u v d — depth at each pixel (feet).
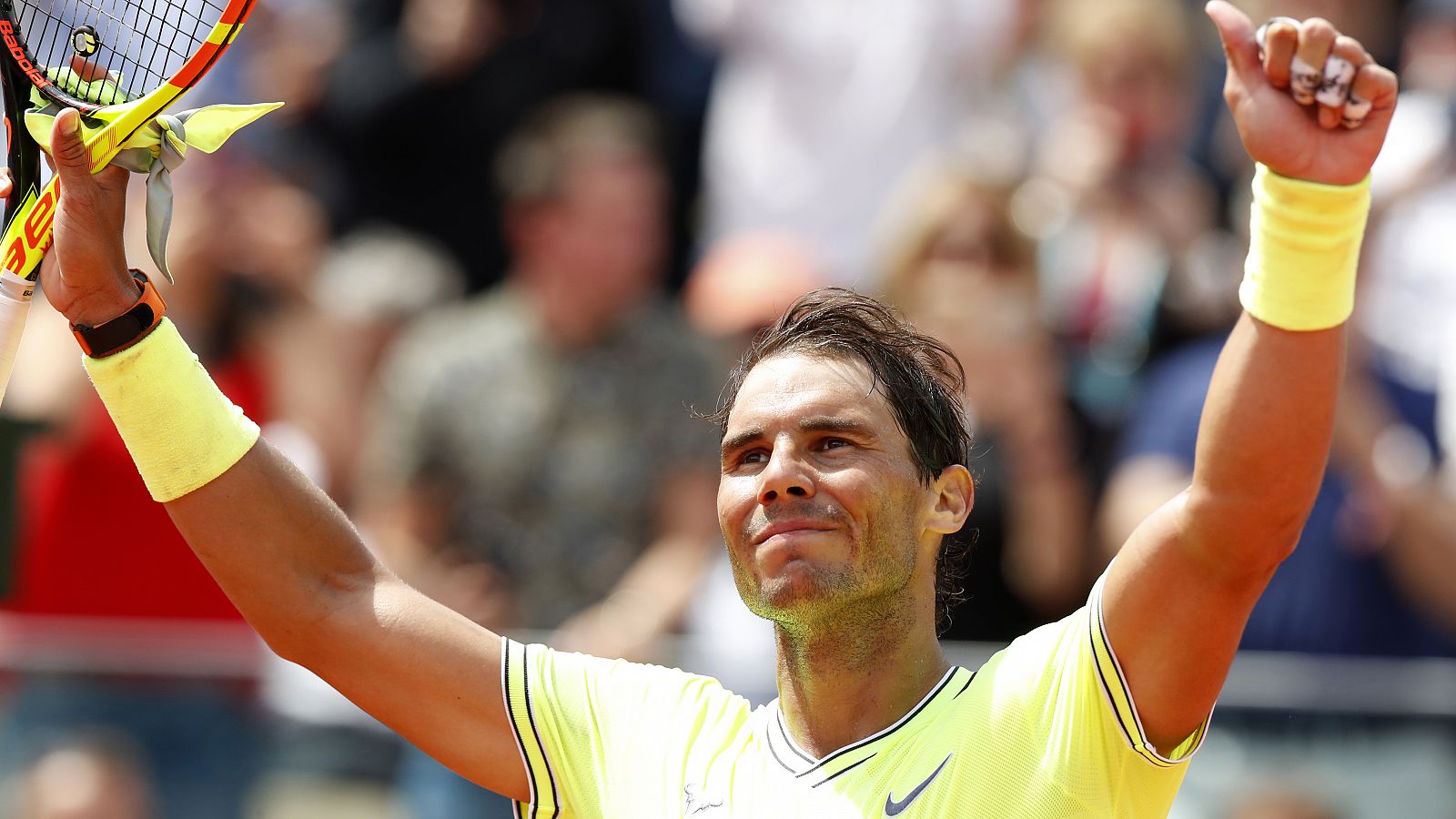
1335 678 64.13
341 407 80.38
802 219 90.58
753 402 35.40
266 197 83.46
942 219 75.25
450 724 37.22
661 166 82.07
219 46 35.47
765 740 35.94
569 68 94.38
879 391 35.47
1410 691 63.72
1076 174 81.92
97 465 69.05
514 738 36.94
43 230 36.78
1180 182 84.84
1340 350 31.63
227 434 37.27
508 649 37.60
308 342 80.84
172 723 63.41
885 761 34.37
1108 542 72.90
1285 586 71.05
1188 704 32.94
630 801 35.88
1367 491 71.67
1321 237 31.09
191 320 79.20
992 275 74.74
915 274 75.25
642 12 95.35
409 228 92.58
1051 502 72.90
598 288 74.13
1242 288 32.35
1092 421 76.28
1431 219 81.35
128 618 68.69
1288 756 63.72
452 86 93.40
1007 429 72.90
